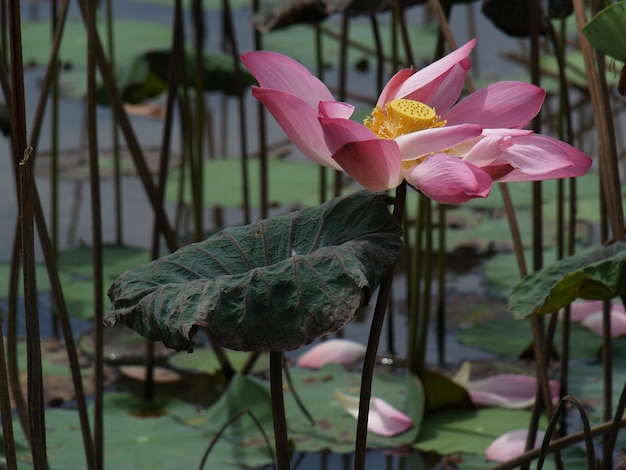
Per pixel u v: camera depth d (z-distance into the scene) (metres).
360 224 2.41
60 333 3.54
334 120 2.36
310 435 2.90
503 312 3.69
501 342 3.43
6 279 3.77
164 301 2.38
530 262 3.99
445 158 2.37
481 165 2.41
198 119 3.52
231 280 2.38
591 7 2.69
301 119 2.40
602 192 2.78
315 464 2.88
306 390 3.04
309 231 2.43
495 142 2.39
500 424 2.94
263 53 2.43
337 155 2.38
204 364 3.37
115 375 3.20
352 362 3.30
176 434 2.90
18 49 2.38
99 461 2.77
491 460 2.85
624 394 2.60
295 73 2.44
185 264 2.42
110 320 2.39
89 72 2.77
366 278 2.36
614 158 2.68
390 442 2.89
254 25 3.47
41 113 2.78
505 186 2.79
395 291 3.98
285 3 3.41
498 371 3.17
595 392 2.99
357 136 2.37
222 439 2.89
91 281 3.85
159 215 2.93
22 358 3.17
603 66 2.68
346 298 2.36
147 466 2.82
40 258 4.05
